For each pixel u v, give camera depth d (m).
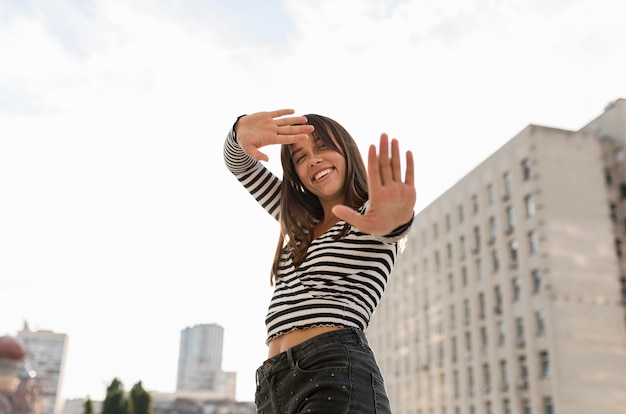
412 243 54.41
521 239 40.16
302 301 1.91
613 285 38.56
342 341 1.80
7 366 65.56
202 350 185.75
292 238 2.10
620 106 41.28
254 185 2.51
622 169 40.59
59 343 134.12
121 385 74.06
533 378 37.34
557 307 37.16
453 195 48.47
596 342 37.06
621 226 40.09
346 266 1.94
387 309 58.31
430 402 48.22
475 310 43.81
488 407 40.78
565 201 39.56
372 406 1.73
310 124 2.19
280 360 1.86
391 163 1.65
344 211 1.66
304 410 1.70
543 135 40.44
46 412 127.44
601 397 36.03
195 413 118.38
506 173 42.66
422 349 50.44
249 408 120.25
